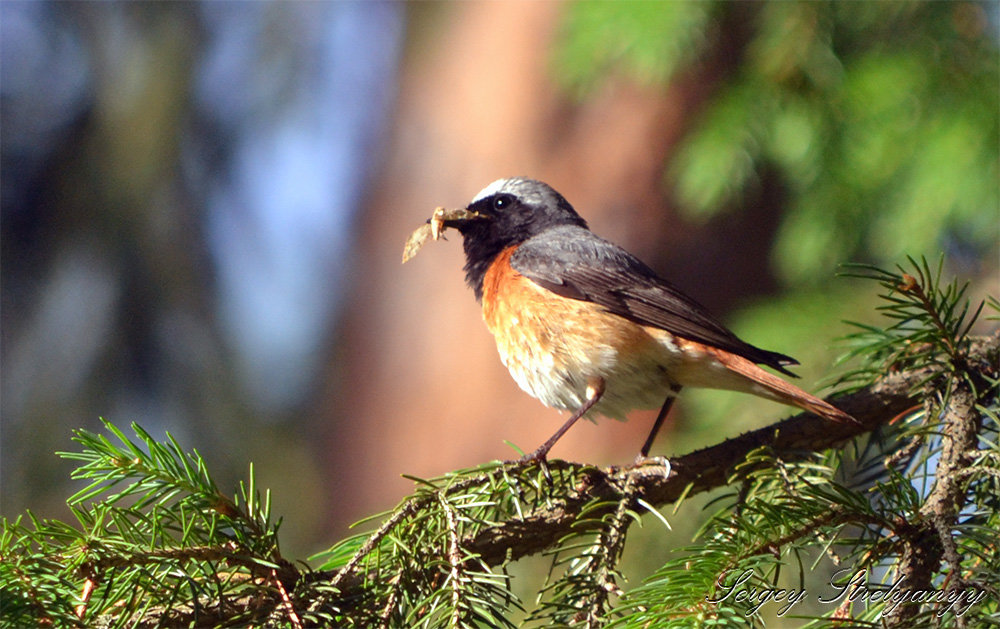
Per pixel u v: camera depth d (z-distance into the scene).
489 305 9.69
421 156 17.09
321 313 17.97
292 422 16.88
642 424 14.33
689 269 14.98
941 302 7.17
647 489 7.13
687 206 14.89
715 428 10.22
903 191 10.52
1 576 5.22
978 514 6.16
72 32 16.17
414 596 5.86
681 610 5.30
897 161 10.41
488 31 16.75
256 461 15.98
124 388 15.50
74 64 16.19
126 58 16.39
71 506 5.61
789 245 11.28
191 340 15.77
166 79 16.33
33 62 16.00
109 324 15.50
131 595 5.47
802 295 10.84
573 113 15.83
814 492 5.95
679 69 11.58
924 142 10.22
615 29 10.65
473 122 16.61
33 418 15.12
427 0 17.81
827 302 10.63
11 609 5.09
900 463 7.33
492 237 10.60
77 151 15.89
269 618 5.51
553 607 6.33
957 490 6.28
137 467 5.73
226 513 5.79
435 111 17.11
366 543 6.10
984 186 9.95
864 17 10.29
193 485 5.79
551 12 16.27
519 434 15.79
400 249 17.20
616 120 15.50
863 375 8.09
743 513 6.84
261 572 5.75
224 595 5.72
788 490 6.54
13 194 15.62
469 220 10.62
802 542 5.70
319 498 16.75
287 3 17.30
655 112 15.25
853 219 10.81
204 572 5.66
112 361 15.43
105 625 5.38
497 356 16.27
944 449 6.66
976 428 6.91
